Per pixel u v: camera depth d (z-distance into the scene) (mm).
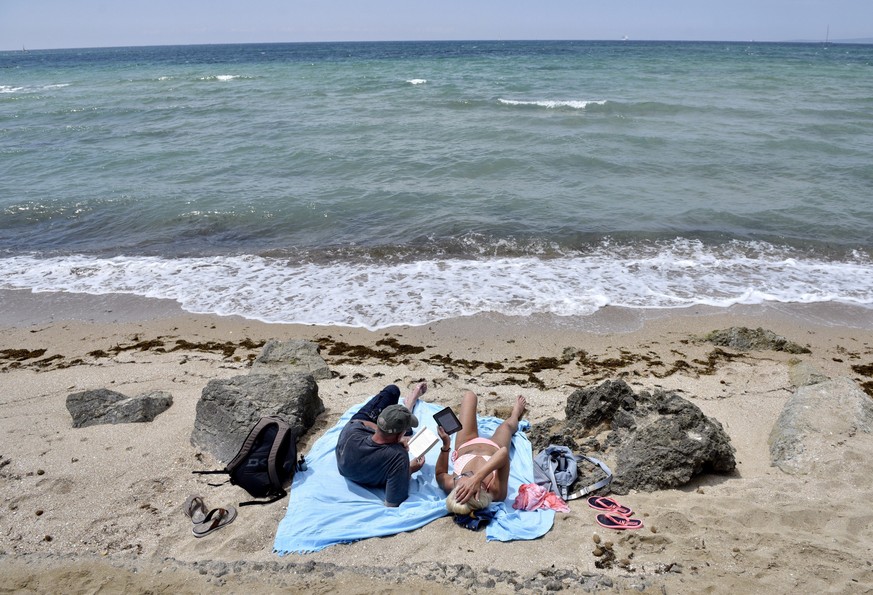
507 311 9266
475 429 5445
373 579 4082
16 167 18031
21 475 5371
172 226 13219
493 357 7984
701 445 5180
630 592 3900
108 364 7812
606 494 5047
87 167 17859
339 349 8117
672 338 8492
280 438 5137
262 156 18375
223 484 5199
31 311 9602
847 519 4539
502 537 4500
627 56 74062
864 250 11523
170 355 8039
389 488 4883
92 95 33719
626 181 15453
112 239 12641
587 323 8914
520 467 5359
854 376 7512
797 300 9672
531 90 31719
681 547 4328
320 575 4133
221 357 7934
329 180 16016
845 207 13539
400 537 4570
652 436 5363
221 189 15469
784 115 23438
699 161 17031
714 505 4805
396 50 122375
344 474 5109
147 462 5504
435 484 5184
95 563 4301
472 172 16359
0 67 79000
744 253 11422
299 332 8703
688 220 12945
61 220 13680
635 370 7559
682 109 24562
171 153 18922
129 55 134375
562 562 4242
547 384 7199
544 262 11078
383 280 10414
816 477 5133
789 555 4188
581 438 5781
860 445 5340
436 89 32594
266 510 4875
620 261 11102
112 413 6266
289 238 12492
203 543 4551
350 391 6816
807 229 12453
